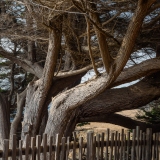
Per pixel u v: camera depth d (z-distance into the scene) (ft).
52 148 18.39
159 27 25.02
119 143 21.89
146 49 28.50
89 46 19.90
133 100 25.02
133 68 21.49
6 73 49.49
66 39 26.73
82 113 26.68
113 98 25.54
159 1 23.91
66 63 32.42
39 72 34.50
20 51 36.76
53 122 25.11
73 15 25.18
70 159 24.98
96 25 17.81
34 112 27.53
